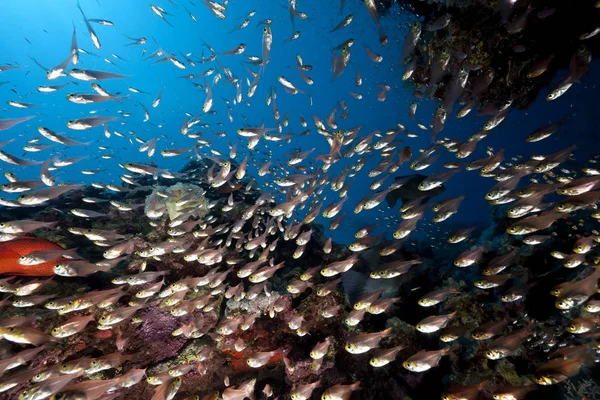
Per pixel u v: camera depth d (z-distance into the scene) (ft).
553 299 1.60
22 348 1.10
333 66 1.63
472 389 0.93
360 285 1.70
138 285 1.41
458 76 1.58
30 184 1.42
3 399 1.00
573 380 1.14
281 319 1.40
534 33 1.78
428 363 1.02
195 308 1.27
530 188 1.23
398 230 1.40
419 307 1.81
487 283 1.23
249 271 1.43
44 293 1.29
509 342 1.02
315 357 1.14
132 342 1.24
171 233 1.56
